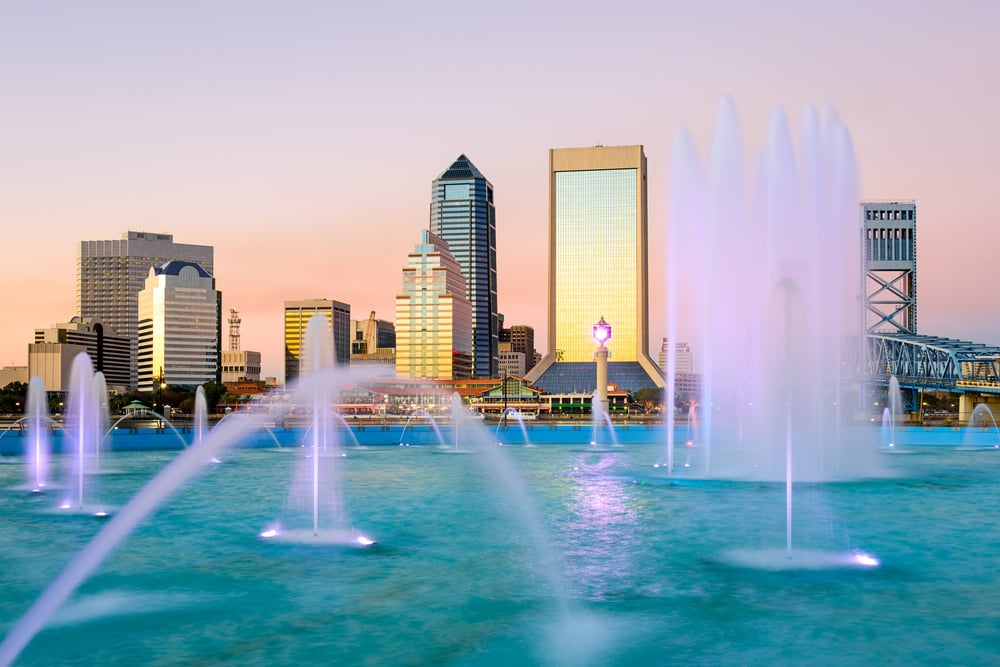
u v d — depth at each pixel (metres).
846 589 24.36
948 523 36.75
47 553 30.69
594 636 20.00
